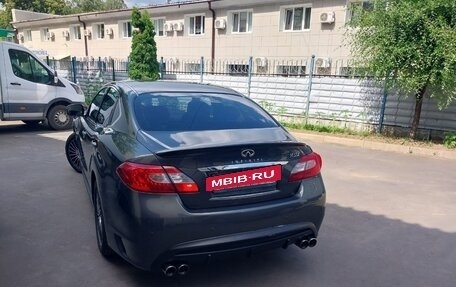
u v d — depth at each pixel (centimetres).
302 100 1028
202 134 278
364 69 827
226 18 1587
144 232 234
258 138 281
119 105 330
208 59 1683
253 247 256
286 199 271
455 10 688
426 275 299
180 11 1719
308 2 1357
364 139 854
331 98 977
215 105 331
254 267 305
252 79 1104
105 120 351
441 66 708
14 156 661
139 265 244
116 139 289
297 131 965
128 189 242
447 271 307
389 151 792
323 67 1327
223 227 245
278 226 264
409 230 386
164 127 286
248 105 350
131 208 238
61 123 962
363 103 930
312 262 315
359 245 349
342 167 648
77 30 2308
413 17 696
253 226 254
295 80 1028
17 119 891
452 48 677
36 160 633
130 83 374
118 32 2014
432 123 841
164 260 238
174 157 238
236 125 306
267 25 1484
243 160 254
